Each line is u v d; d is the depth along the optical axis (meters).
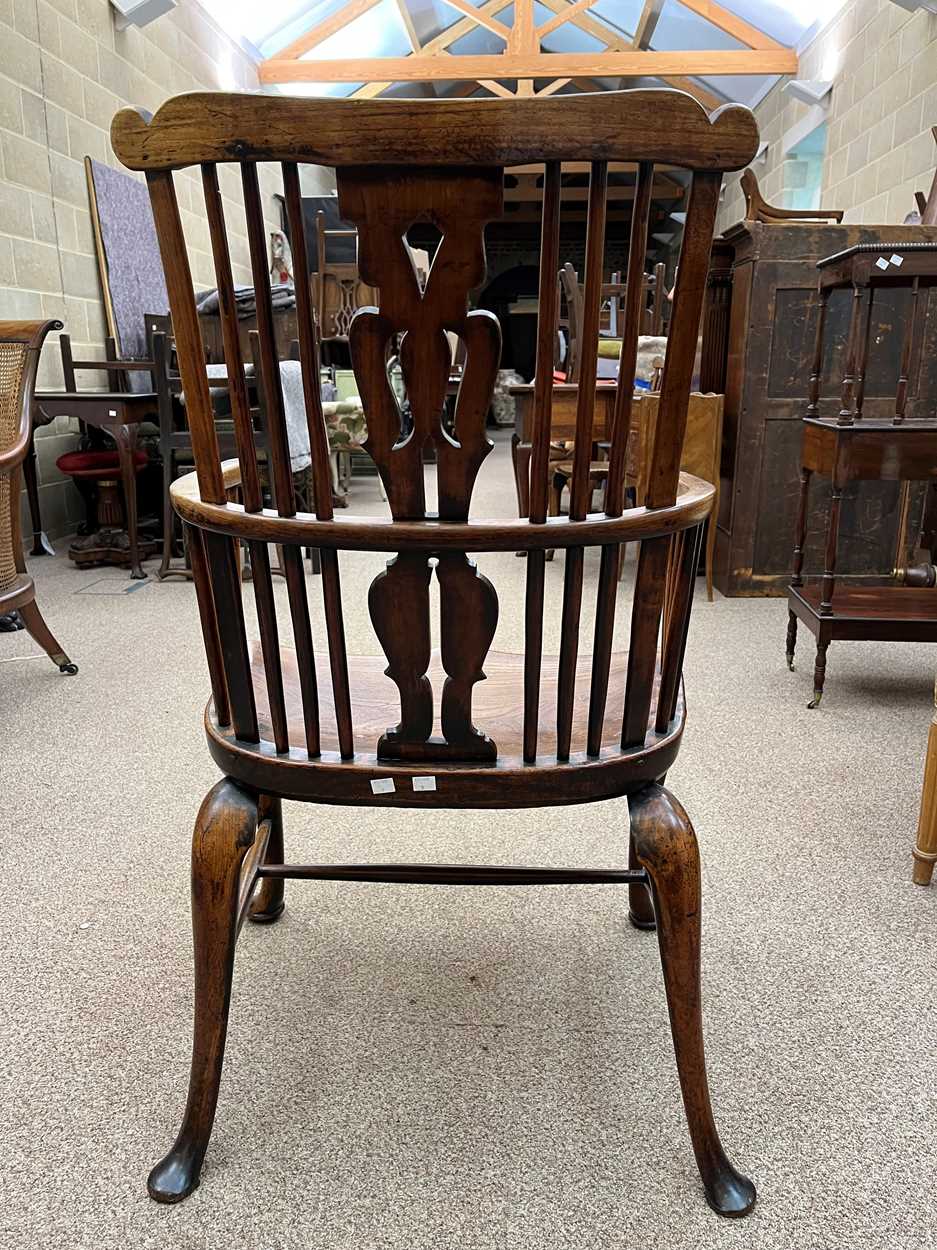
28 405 2.28
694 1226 0.84
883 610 2.22
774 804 1.69
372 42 8.45
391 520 0.75
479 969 1.22
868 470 2.12
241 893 0.93
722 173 0.66
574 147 0.63
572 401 3.19
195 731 2.03
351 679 1.10
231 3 6.64
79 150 4.51
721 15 7.21
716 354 3.42
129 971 1.21
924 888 1.41
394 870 0.99
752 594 3.36
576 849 1.53
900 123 5.14
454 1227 0.84
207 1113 0.88
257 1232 0.83
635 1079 1.02
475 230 0.65
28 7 4.02
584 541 0.74
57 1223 0.84
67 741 1.98
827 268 2.26
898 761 1.88
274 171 7.16
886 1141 0.94
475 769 0.81
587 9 8.12
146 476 4.47
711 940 1.28
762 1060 1.05
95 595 3.34
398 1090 1.00
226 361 0.73
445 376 0.70
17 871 1.46
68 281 4.40
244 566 3.60
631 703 0.83
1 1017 1.12
